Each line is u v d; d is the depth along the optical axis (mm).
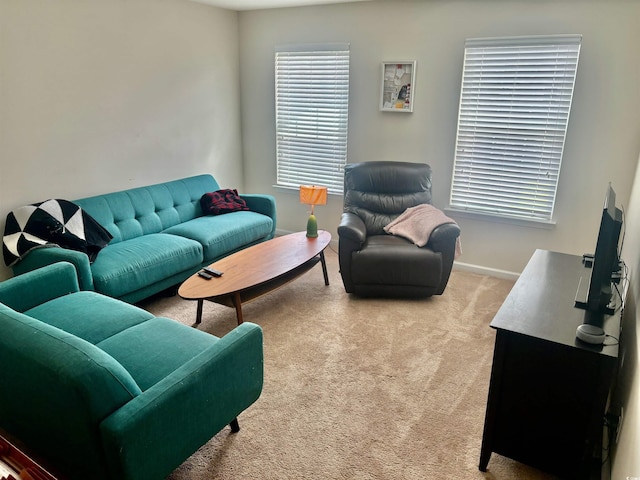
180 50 4281
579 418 1777
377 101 4332
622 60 3316
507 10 3607
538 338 1743
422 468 2010
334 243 4957
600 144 3521
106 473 1534
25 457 1497
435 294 3633
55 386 1477
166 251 3389
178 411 1642
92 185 3732
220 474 1962
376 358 2826
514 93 3721
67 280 2557
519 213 3957
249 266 3260
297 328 3186
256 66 4895
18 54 3096
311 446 2123
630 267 2469
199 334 2166
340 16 4297
